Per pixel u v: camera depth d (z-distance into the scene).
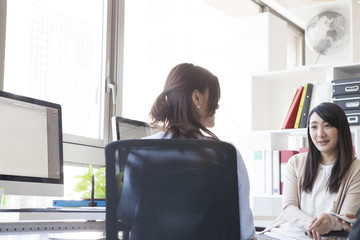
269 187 3.66
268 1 5.35
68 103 3.37
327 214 2.47
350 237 1.06
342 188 2.66
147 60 4.07
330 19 3.68
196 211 1.39
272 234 2.74
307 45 3.94
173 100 1.55
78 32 3.48
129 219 1.43
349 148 2.70
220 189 1.39
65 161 3.16
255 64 4.06
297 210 2.72
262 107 3.97
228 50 4.21
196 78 1.56
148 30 4.11
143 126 2.56
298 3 5.38
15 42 3.02
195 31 4.44
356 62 3.45
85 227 1.81
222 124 4.06
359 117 3.32
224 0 4.95
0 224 1.53
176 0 4.45
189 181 1.39
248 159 3.97
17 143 2.02
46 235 2.38
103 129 3.55
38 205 2.87
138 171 1.42
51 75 3.26
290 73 3.78
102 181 2.52
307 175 2.77
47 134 2.17
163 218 1.40
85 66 3.52
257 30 4.07
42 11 3.21
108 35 3.68
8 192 1.94
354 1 3.66
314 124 2.76
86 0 3.57
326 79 3.80
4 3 2.88
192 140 1.39
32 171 2.06
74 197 3.14
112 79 3.68
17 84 3.03
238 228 1.40
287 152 3.62
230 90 4.06
